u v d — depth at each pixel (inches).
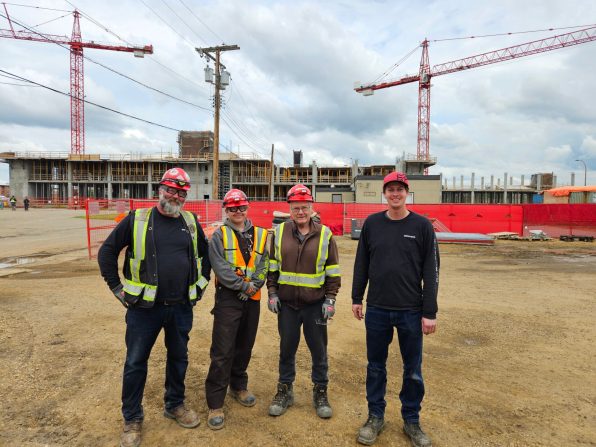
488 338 207.2
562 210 783.7
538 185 2773.1
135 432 111.7
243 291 123.4
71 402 133.0
